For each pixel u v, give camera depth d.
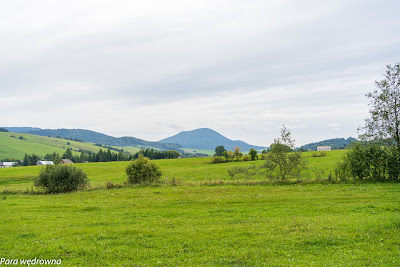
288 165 36.00
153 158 191.00
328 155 111.00
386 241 12.30
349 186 29.36
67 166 38.78
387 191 25.12
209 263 11.01
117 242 13.70
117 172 90.25
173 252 12.31
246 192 29.16
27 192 37.09
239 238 13.67
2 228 16.47
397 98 31.28
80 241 13.85
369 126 32.81
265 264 10.68
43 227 16.61
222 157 122.62
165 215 19.58
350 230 14.02
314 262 10.61
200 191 31.23
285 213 18.83
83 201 27.06
